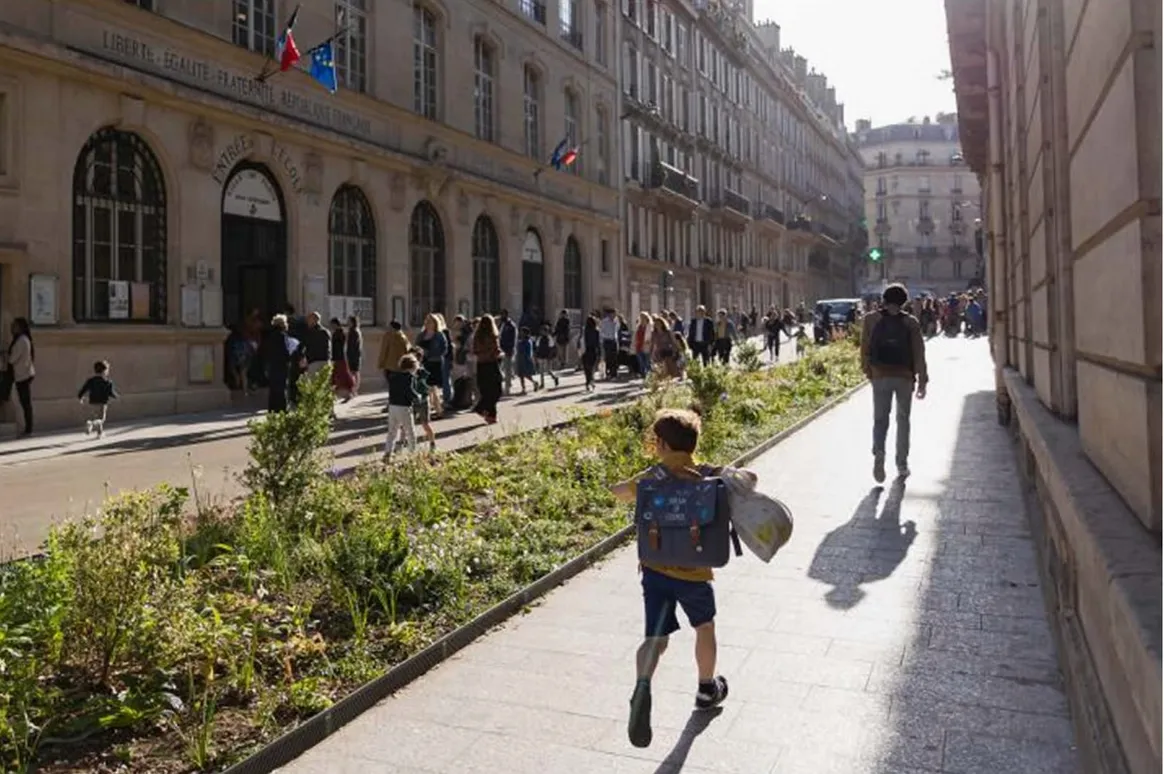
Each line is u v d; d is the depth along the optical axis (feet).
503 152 97.09
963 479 32.32
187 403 59.06
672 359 70.08
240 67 63.16
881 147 387.55
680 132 157.69
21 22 49.11
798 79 285.84
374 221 77.56
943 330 172.76
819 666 16.02
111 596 14.89
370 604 18.81
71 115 51.80
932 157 383.24
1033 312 23.61
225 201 62.80
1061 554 15.14
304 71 68.59
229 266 63.62
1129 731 7.25
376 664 16.15
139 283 56.70
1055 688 14.75
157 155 57.41
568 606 19.86
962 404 56.34
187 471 37.55
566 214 111.14
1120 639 6.80
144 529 18.29
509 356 73.77
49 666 14.73
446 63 87.81
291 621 17.37
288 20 68.03
